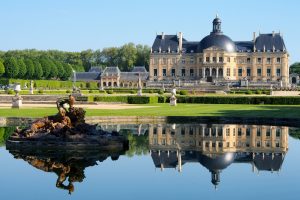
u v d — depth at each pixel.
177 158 30.12
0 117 54.28
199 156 30.89
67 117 37.31
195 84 184.12
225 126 51.94
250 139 39.88
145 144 36.94
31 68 195.12
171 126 52.06
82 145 34.78
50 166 27.50
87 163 28.52
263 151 32.97
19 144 35.44
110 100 96.62
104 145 34.78
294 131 46.28
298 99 92.31
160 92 130.12
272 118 55.66
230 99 95.69
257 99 94.25
